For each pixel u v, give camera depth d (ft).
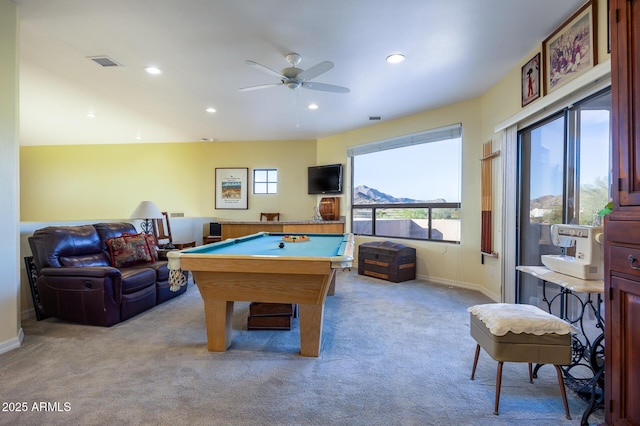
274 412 5.35
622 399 4.30
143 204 14.39
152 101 13.98
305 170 21.43
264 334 8.84
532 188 10.33
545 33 8.66
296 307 10.53
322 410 5.42
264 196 21.75
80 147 22.88
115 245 11.51
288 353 7.61
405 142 16.31
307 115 16.06
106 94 13.15
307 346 7.47
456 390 6.08
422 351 7.77
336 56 9.89
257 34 8.66
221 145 22.07
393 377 6.54
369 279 15.80
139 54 9.79
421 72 11.07
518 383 6.34
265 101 13.99
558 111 8.67
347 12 7.68
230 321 8.04
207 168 22.17
